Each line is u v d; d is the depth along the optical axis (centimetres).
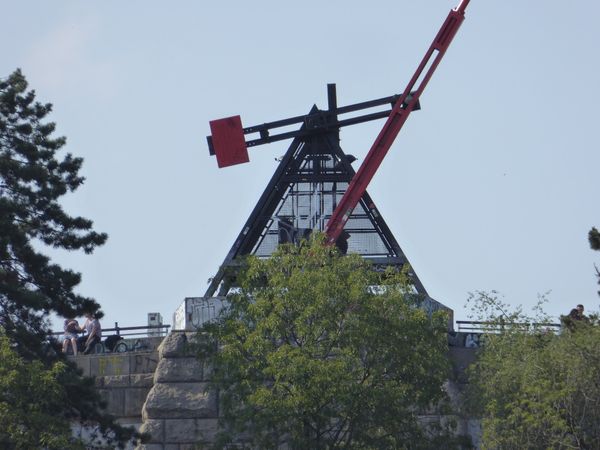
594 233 17675
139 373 19812
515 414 16662
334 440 16712
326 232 19612
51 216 19800
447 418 17825
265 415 16500
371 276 17375
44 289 19350
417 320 17075
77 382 18425
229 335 17012
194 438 19062
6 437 16238
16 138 19988
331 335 16800
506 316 18062
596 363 16612
